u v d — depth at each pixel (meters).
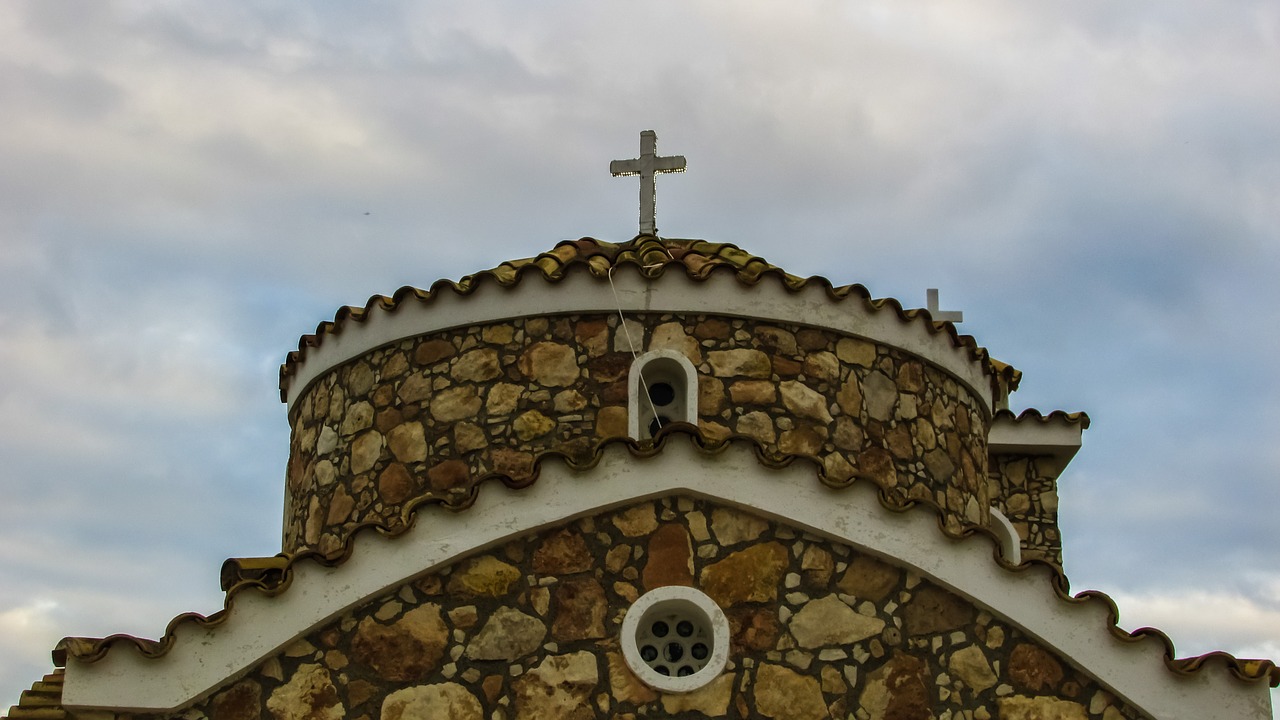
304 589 10.36
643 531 10.73
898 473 13.62
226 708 10.17
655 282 13.48
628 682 10.42
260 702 10.21
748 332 13.48
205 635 10.20
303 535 14.41
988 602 10.62
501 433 13.27
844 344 13.75
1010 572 10.68
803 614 10.62
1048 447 18.30
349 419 14.12
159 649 10.12
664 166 16.33
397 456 13.55
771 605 10.62
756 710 10.41
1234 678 10.39
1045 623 10.58
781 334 13.55
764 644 10.54
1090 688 10.52
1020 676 10.54
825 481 10.77
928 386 14.24
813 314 13.62
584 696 10.38
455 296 13.75
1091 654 10.50
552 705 10.34
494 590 10.55
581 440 13.12
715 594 10.62
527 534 10.66
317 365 14.68
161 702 10.04
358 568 10.43
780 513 10.70
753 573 10.69
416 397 13.67
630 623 10.50
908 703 10.46
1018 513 18.31
